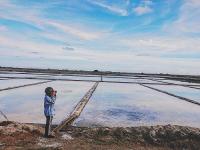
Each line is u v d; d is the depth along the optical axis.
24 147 8.58
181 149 9.25
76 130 10.88
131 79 57.03
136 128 10.48
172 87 36.53
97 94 24.77
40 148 8.53
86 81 41.62
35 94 22.80
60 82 37.38
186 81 56.06
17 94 22.61
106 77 61.75
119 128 10.52
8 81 36.28
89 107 17.36
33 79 41.78
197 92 30.08
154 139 9.80
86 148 8.82
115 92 27.11
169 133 10.05
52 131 10.47
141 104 19.78
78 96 22.33
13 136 9.47
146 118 14.76
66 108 16.42
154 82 47.53
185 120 14.70
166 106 19.31
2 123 10.85
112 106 18.22
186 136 9.94
